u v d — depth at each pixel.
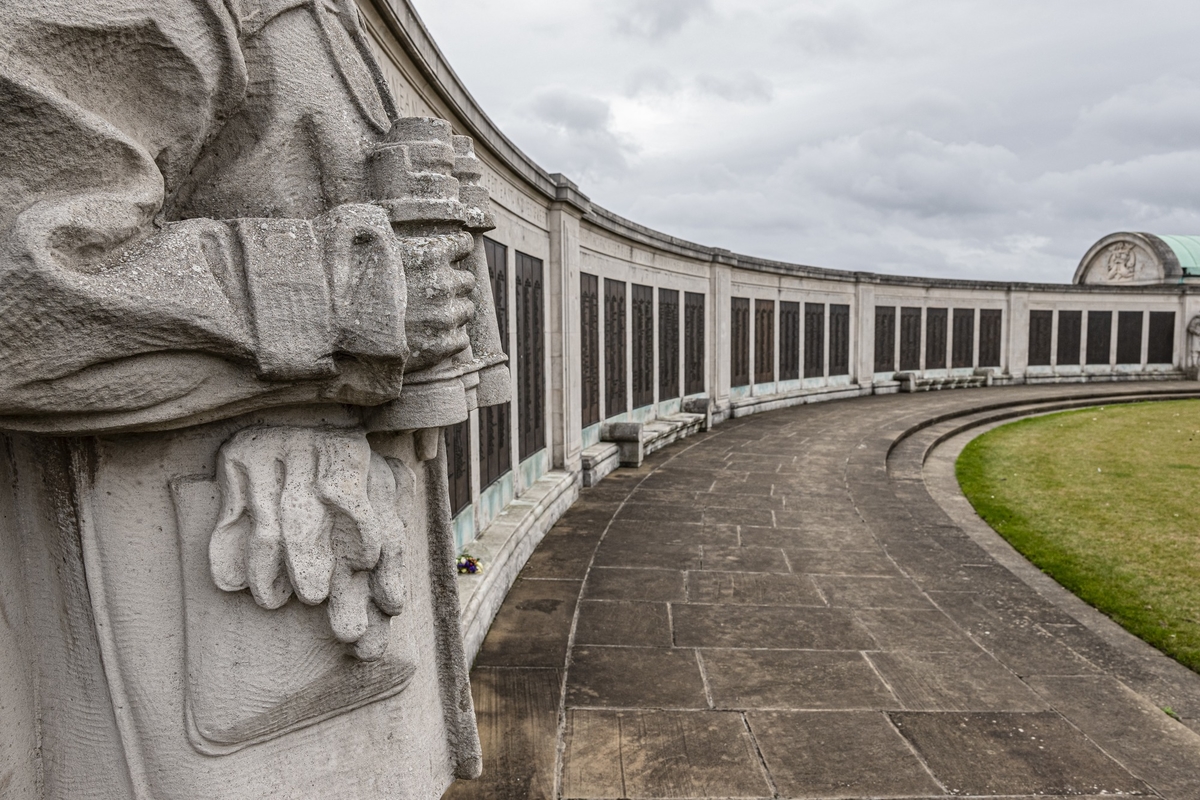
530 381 7.48
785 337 18.36
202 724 1.62
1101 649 4.80
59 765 1.69
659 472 10.18
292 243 1.45
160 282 1.29
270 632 1.64
